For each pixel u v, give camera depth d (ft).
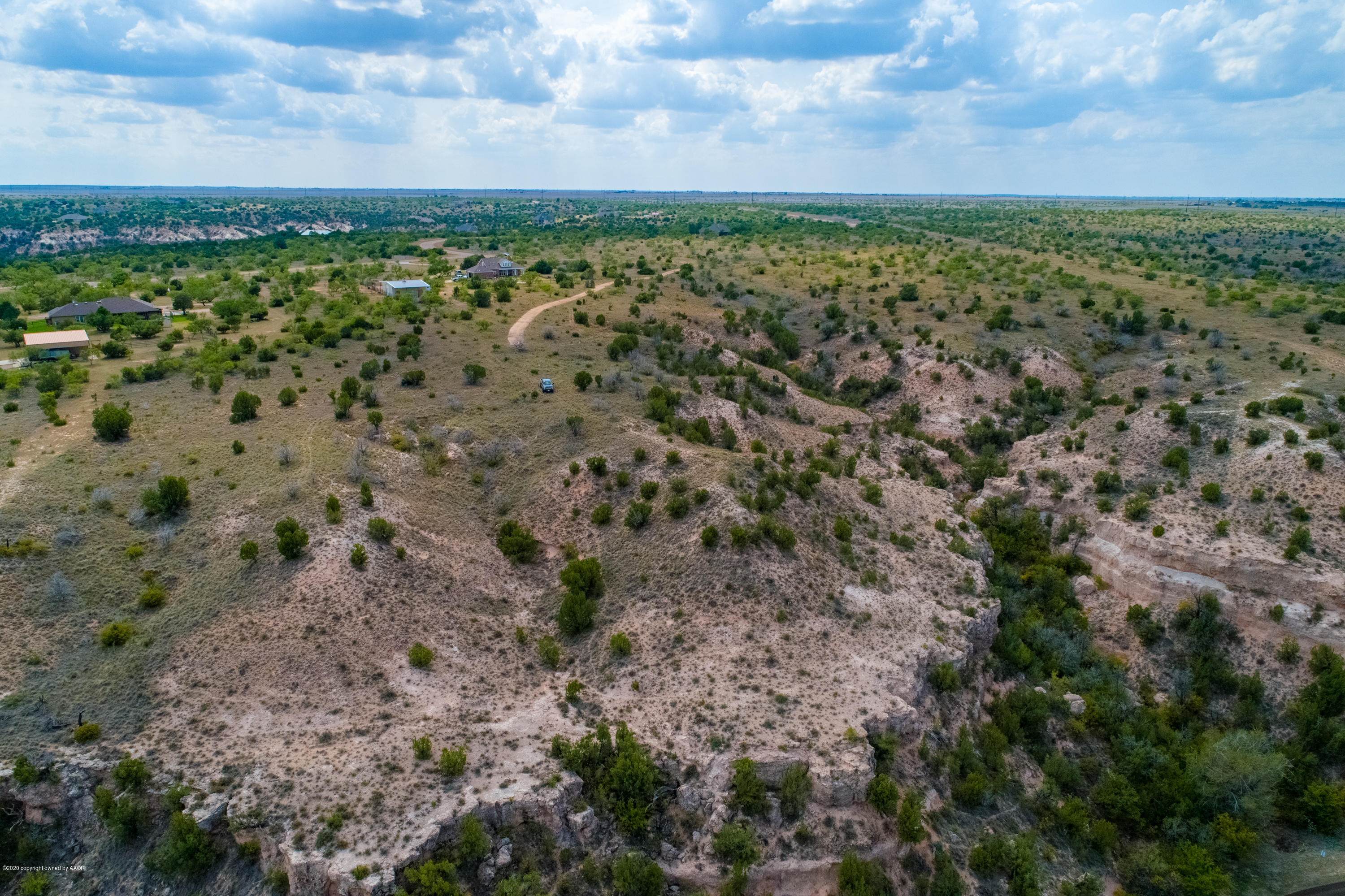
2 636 162.40
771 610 189.06
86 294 499.10
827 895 137.80
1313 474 231.71
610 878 135.95
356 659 168.14
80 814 134.51
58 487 216.74
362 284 589.73
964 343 401.08
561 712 162.91
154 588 181.98
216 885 126.82
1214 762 173.58
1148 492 249.14
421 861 126.72
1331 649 195.42
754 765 145.59
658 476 238.89
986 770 171.22
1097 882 151.74
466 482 248.52
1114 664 213.05
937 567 224.12
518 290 536.83
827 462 275.39
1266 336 384.06
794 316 491.72
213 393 303.27
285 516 206.80
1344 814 172.96
